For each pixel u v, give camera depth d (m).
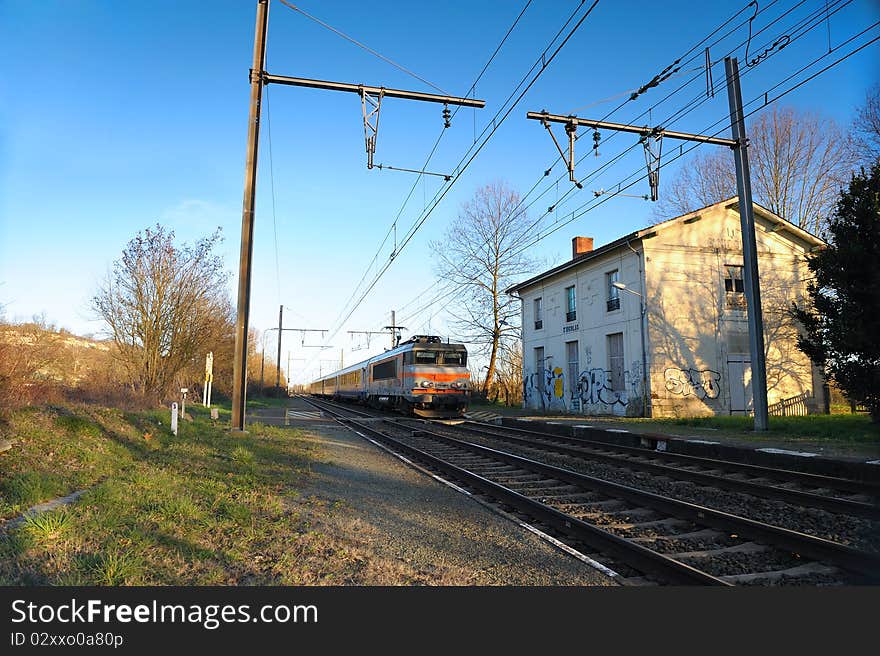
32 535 4.74
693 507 6.35
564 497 7.74
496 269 36.00
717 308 23.30
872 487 7.67
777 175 30.06
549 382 29.34
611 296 24.91
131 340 18.72
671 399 22.02
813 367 24.03
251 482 7.90
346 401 42.56
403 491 8.12
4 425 8.77
